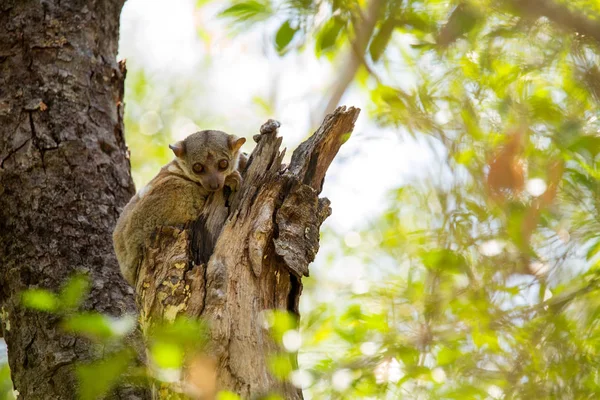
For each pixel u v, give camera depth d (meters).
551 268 10.92
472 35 10.07
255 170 9.12
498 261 10.97
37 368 9.26
